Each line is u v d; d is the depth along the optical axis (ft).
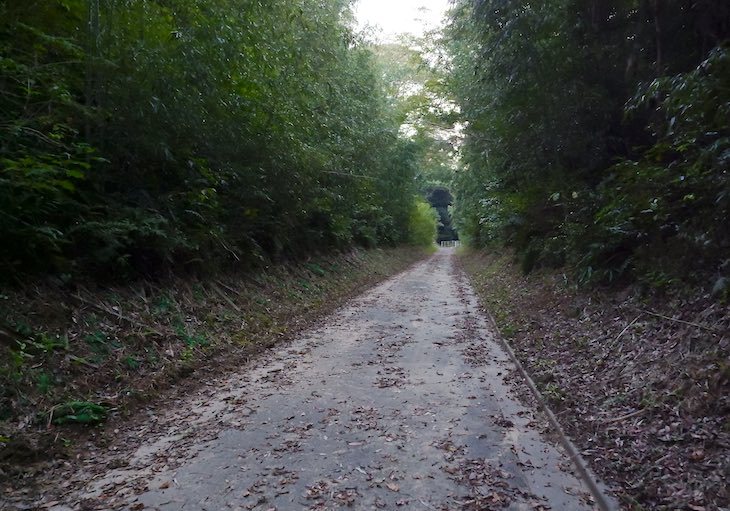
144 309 24.59
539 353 25.61
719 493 11.14
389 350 28.27
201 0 27.32
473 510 11.76
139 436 16.53
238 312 31.53
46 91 20.90
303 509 11.82
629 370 18.76
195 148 30.60
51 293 20.68
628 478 12.76
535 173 39.50
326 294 47.88
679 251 22.11
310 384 21.84
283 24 38.06
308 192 44.42
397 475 13.47
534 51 30.01
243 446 15.44
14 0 20.22
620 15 27.71
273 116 34.68
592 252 28.30
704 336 17.12
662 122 22.94
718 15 22.76
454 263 121.90
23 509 11.97
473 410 18.60
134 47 23.70
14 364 16.60
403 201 114.62
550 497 12.42
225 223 35.42
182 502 12.21
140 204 26.61
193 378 22.35
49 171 18.44
